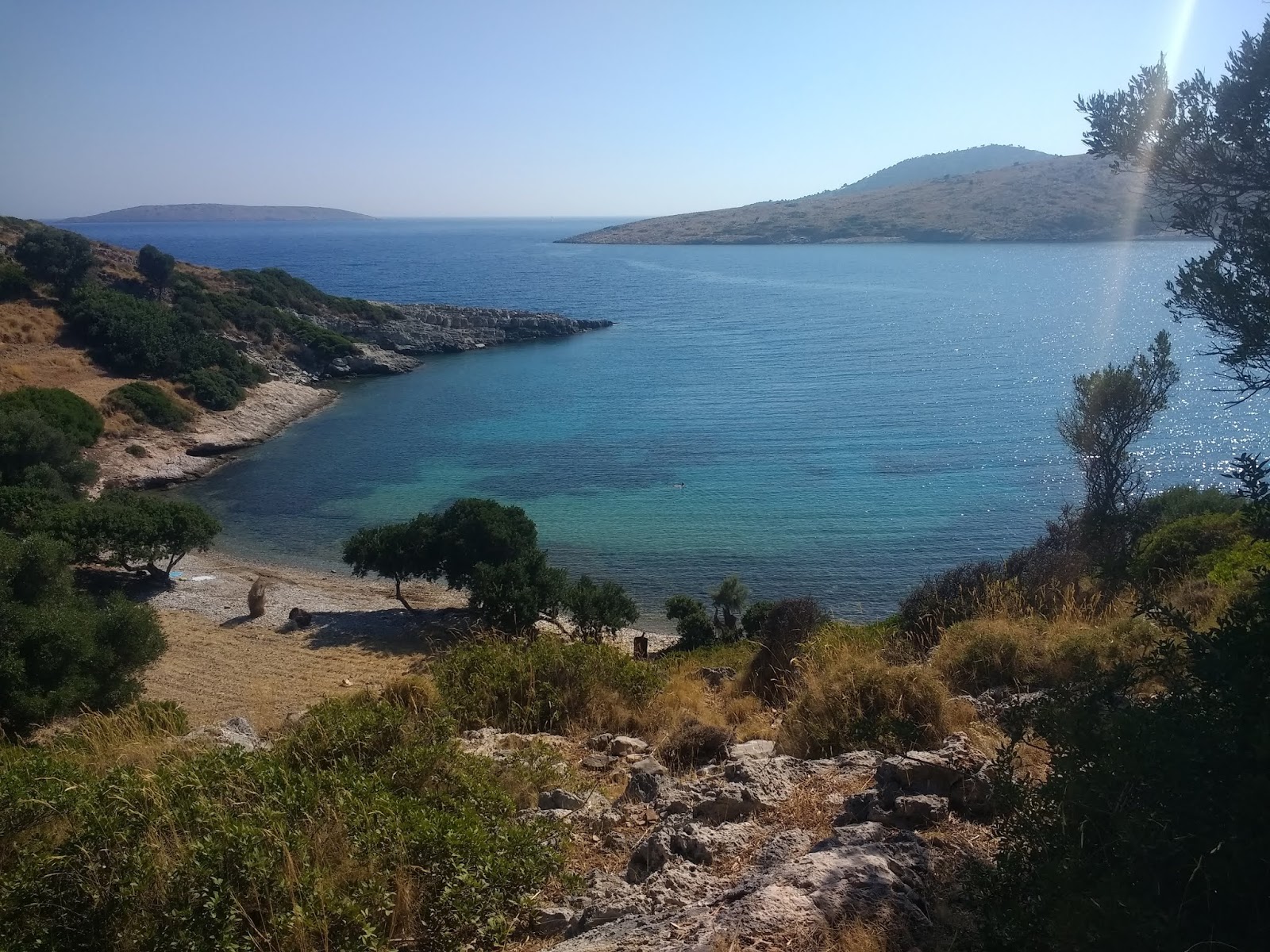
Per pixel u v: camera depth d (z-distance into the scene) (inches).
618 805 254.1
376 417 3112.7
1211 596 375.6
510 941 183.9
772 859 184.1
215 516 2052.2
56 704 701.3
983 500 2030.0
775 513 1999.3
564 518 2016.5
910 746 257.8
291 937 166.4
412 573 1425.9
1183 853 127.0
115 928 174.6
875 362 3833.7
